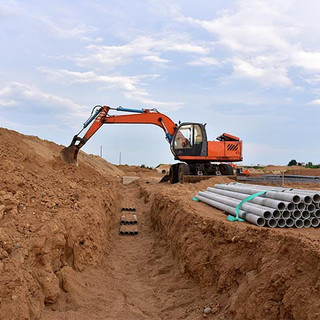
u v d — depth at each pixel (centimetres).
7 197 696
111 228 1442
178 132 2267
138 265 1075
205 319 635
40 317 555
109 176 2778
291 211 826
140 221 1688
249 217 856
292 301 479
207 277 752
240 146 2338
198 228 902
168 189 1723
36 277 592
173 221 1152
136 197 2500
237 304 567
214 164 2414
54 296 612
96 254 909
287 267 524
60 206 866
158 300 800
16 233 613
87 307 685
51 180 1084
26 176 920
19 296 498
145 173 4928
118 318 686
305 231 790
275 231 647
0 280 488
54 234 686
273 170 4581
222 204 1089
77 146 1778
